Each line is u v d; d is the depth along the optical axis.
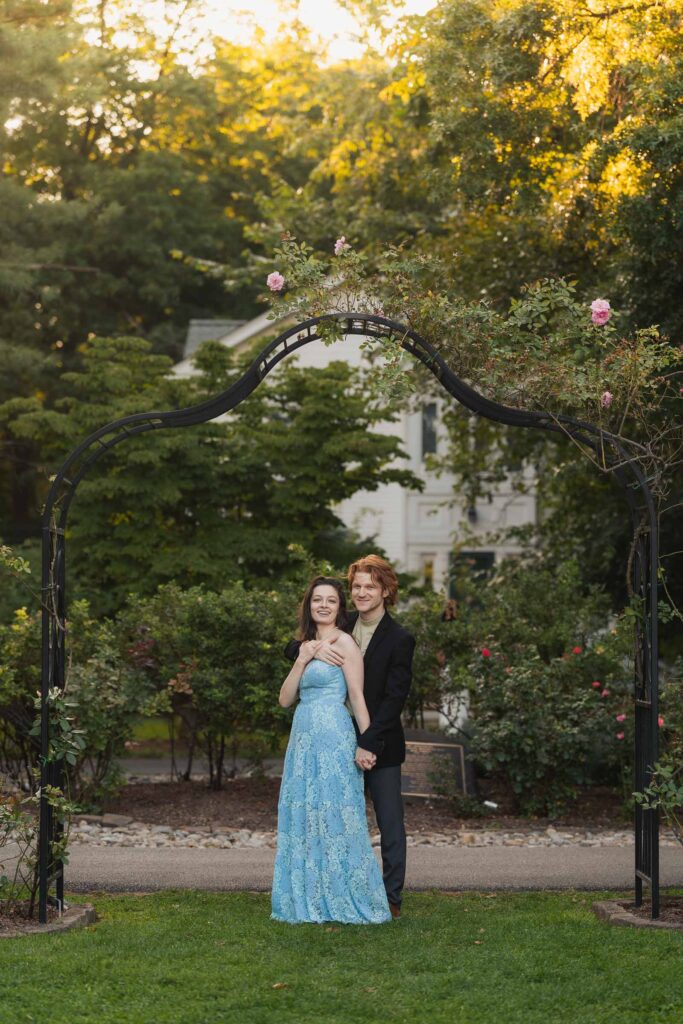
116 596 15.97
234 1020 4.78
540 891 7.48
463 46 12.68
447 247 16.55
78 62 19.09
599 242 14.77
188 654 11.45
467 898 7.26
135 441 15.65
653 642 6.61
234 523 16.36
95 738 10.38
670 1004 5.00
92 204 25.00
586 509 16.83
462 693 11.71
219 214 31.08
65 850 6.50
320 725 6.42
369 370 16.77
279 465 16.17
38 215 24.06
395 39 15.84
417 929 6.21
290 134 22.59
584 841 9.66
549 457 17.27
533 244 15.68
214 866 8.12
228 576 15.52
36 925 6.29
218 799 11.31
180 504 16.27
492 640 11.66
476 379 6.88
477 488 18.08
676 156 10.89
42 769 6.48
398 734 6.63
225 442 16.41
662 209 11.50
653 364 6.86
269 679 11.27
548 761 10.46
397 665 6.51
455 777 10.92
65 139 28.69
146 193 28.14
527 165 13.19
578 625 12.15
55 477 6.70
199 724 11.95
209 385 16.52
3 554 6.62
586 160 12.30
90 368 17.12
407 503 23.69
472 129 12.70
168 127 30.88
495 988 5.22
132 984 5.23
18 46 17.69
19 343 25.36
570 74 12.19
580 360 7.24
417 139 17.67
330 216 20.88
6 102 18.28
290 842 6.46
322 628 6.62
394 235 18.27
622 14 11.80
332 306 6.96
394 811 6.60
